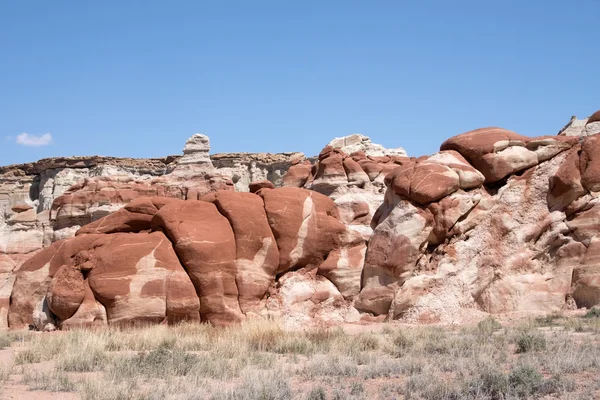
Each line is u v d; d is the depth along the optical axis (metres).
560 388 11.23
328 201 28.56
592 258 25.80
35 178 94.06
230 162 88.81
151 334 20.14
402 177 27.52
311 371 14.08
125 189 49.88
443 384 11.80
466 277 26.05
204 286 24.52
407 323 24.91
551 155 28.58
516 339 17.62
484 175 28.42
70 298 24.09
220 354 16.48
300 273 26.89
